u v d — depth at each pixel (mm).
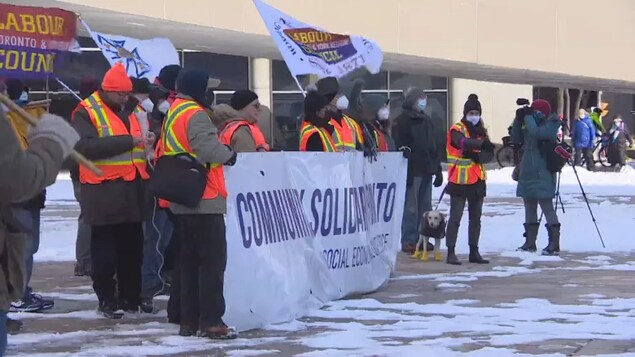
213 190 6613
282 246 7629
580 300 8555
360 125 10070
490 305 8320
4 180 3273
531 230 12094
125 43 9039
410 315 7867
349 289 8742
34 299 8062
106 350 6508
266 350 6508
